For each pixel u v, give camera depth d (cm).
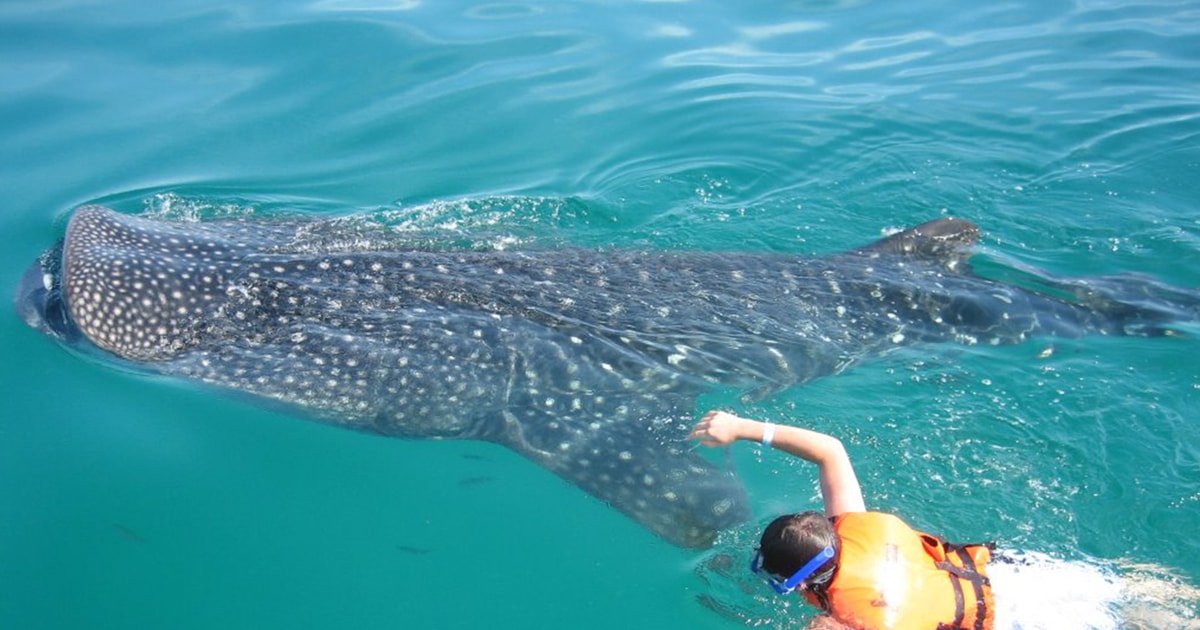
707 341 596
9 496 502
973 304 639
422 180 812
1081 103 917
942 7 1112
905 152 859
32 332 601
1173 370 592
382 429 555
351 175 813
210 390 558
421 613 453
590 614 454
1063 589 415
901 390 579
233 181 790
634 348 584
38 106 877
